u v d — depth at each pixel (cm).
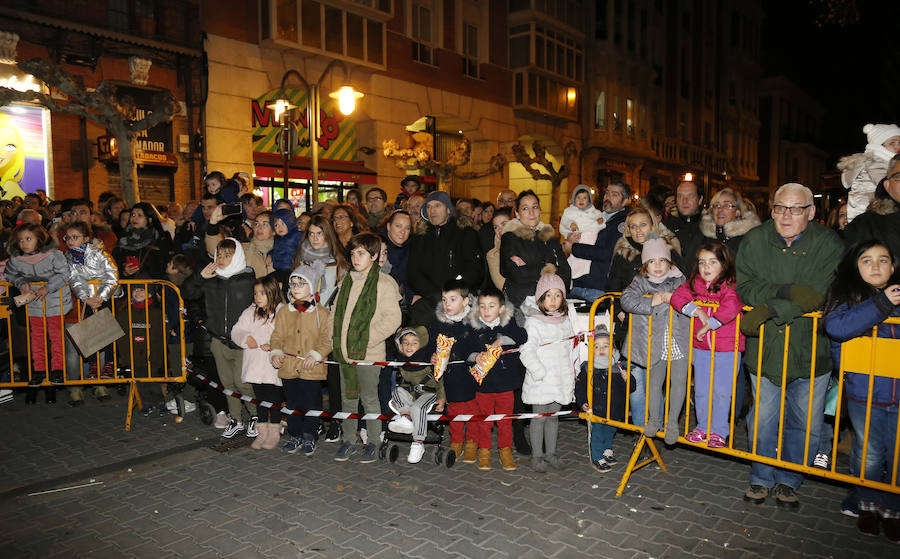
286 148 1223
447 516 390
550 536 363
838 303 353
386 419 484
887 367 343
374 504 409
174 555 346
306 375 495
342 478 454
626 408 438
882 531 365
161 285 586
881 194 396
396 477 455
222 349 535
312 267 508
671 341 412
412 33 2059
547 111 2592
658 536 362
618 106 3083
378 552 347
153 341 568
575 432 560
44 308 565
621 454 501
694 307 391
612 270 500
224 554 347
